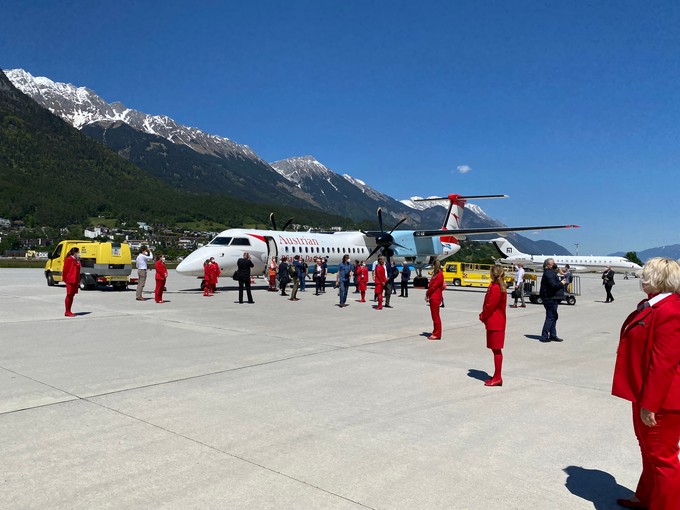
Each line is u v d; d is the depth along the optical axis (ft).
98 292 72.64
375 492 12.47
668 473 10.61
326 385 22.84
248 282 61.11
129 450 14.75
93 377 23.30
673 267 10.87
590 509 11.94
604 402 20.99
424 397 21.21
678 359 10.32
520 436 16.74
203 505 11.60
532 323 49.32
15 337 33.88
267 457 14.49
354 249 98.78
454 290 98.78
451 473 13.71
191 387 21.97
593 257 214.69
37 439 15.43
